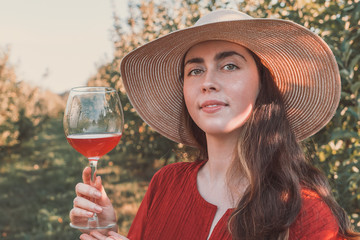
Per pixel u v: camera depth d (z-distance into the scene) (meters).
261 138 1.48
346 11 2.87
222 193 1.56
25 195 7.53
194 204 1.58
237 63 1.47
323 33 2.93
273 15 3.42
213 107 1.46
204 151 1.91
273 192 1.38
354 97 2.72
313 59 1.51
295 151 1.52
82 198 1.54
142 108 1.89
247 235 1.36
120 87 6.98
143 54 1.68
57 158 11.00
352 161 2.72
